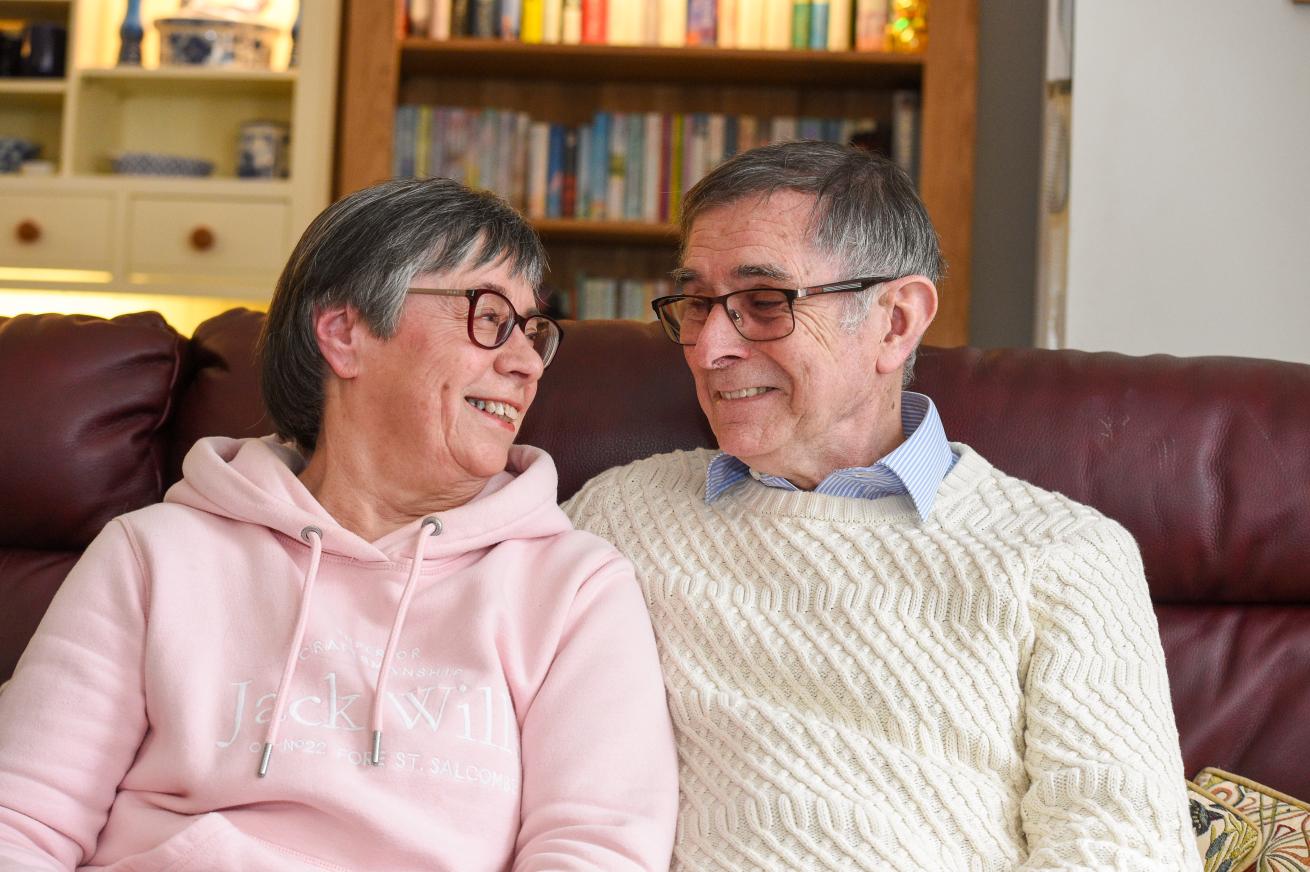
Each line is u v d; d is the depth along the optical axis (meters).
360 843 1.21
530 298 1.47
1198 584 1.62
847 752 1.32
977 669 1.33
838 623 1.38
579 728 1.30
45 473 1.68
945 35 3.25
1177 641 1.60
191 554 1.34
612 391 1.72
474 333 1.38
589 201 3.47
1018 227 3.48
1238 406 1.63
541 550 1.44
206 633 1.31
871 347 1.46
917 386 1.69
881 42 3.34
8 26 3.81
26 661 1.29
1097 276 2.88
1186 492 1.60
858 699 1.34
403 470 1.41
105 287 3.54
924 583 1.38
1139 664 1.32
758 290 1.41
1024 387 1.67
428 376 1.38
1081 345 2.88
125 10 3.78
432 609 1.36
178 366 1.78
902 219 1.48
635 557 1.50
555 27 3.42
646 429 1.70
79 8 3.62
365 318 1.39
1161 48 2.88
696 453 1.62
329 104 3.49
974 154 3.33
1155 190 2.88
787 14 3.38
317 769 1.22
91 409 1.71
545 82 3.64
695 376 1.49
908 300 1.48
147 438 1.74
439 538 1.38
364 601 1.35
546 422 1.71
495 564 1.40
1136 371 1.68
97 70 3.58
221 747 1.25
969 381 1.68
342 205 1.42
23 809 1.21
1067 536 1.39
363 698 1.28
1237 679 1.58
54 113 3.80
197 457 1.42
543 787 1.27
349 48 3.38
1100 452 1.62
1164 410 1.64
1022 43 3.49
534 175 3.47
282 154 3.61
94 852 1.26
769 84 3.56
